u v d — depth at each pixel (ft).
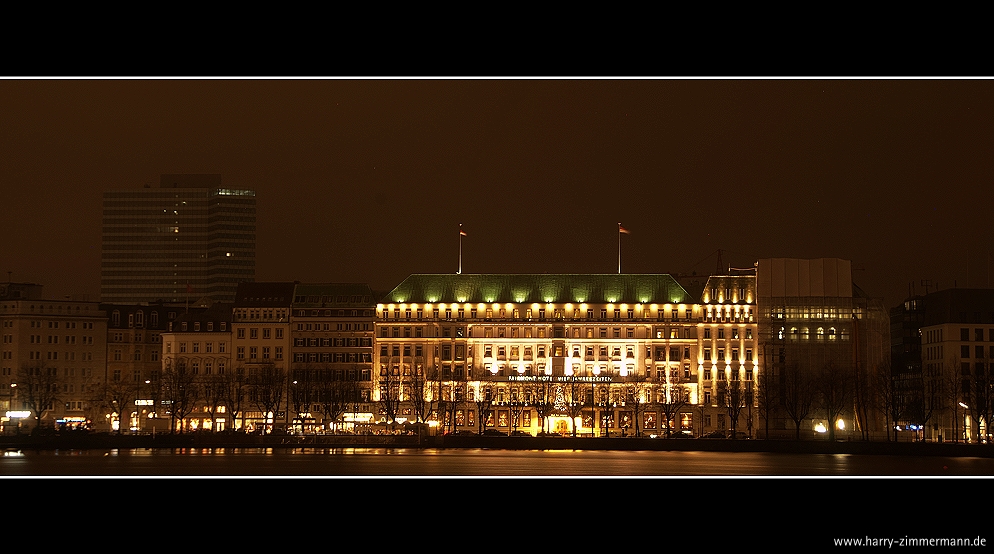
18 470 636.89
